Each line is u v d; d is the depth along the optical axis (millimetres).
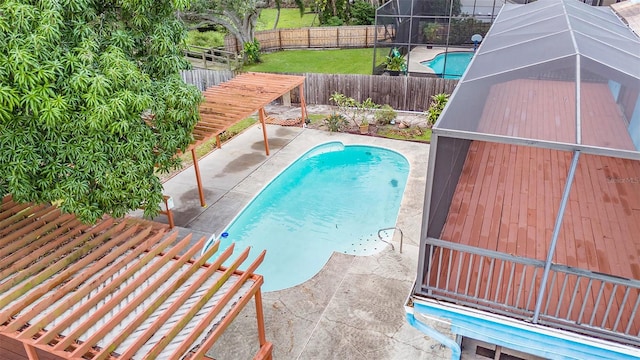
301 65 24469
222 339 7863
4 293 6145
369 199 13062
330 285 9148
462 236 6340
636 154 3746
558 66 5668
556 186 7605
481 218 6742
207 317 5473
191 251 6691
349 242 11156
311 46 28359
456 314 5262
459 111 4953
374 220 12039
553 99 5098
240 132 16969
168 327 5387
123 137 7969
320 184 13961
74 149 7285
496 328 5152
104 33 7879
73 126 7160
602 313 5062
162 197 9359
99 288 6188
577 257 5867
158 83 8672
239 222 11961
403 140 15922
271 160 14914
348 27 27578
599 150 3855
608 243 6121
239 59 24453
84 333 5266
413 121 17359
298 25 33469
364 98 18641
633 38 8469
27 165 6969
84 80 6926
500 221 6660
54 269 6562
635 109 4746
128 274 6273
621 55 6340
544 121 4602
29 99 6410
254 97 14492
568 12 8961
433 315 5410
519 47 7023
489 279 5008
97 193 7824
